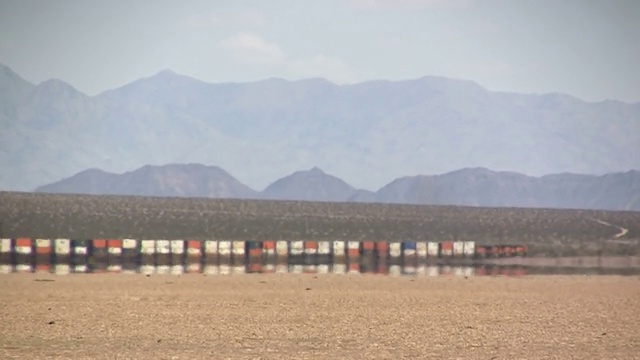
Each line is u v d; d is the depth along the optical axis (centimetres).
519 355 12512
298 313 16400
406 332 14362
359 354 12381
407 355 12362
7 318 15362
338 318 15850
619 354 12750
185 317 15675
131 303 17488
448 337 13938
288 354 12312
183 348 12694
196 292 19438
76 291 19312
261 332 14150
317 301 18212
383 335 14025
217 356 12106
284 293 19488
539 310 17500
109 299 18062
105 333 13888
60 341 13188
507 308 17700
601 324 15700
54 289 19625
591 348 13188
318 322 15325
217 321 15262
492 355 12469
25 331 14025
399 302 18300
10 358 11888
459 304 18188
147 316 15738
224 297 18612
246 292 19562
